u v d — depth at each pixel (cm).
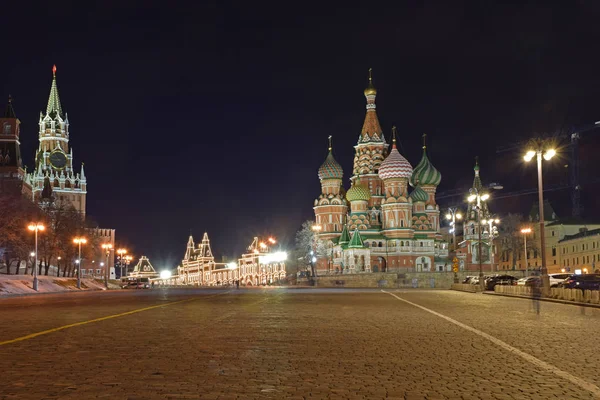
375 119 17188
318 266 16200
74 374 1270
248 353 1584
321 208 16738
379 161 16862
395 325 2378
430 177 16875
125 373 1284
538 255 16962
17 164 18062
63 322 2512
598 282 5588
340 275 13700
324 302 4322
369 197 16412
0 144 18050
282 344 1770
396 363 1430
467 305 3850
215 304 4059
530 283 6494
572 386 1162
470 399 1055
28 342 1795
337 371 1323
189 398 1052
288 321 2572
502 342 1820
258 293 6794
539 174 4806
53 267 14488
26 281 7962
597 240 13725
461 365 1403
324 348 1688
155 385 1161
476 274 13475
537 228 16738
